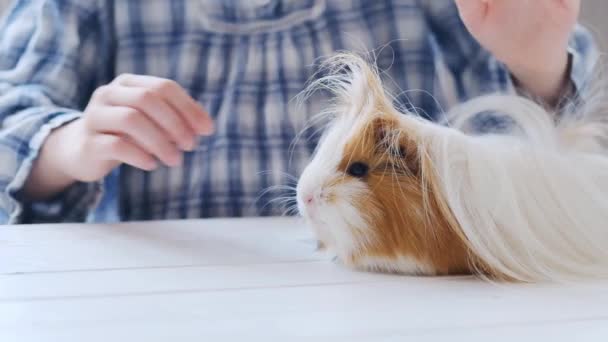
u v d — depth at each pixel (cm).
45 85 96
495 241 59
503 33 77
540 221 59
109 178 98
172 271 61
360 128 61
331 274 60
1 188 84
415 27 104
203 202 99
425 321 51
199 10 104
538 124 62
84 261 64
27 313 53
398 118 61
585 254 60
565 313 53
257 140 101
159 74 104
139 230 75
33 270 61
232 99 101
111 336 50
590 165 62
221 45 104
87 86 106
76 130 83
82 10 103
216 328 51
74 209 90
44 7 101
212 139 101
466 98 95
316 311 53
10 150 85
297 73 101
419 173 60
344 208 60
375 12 105
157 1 105
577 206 60
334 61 66
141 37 105
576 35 89
